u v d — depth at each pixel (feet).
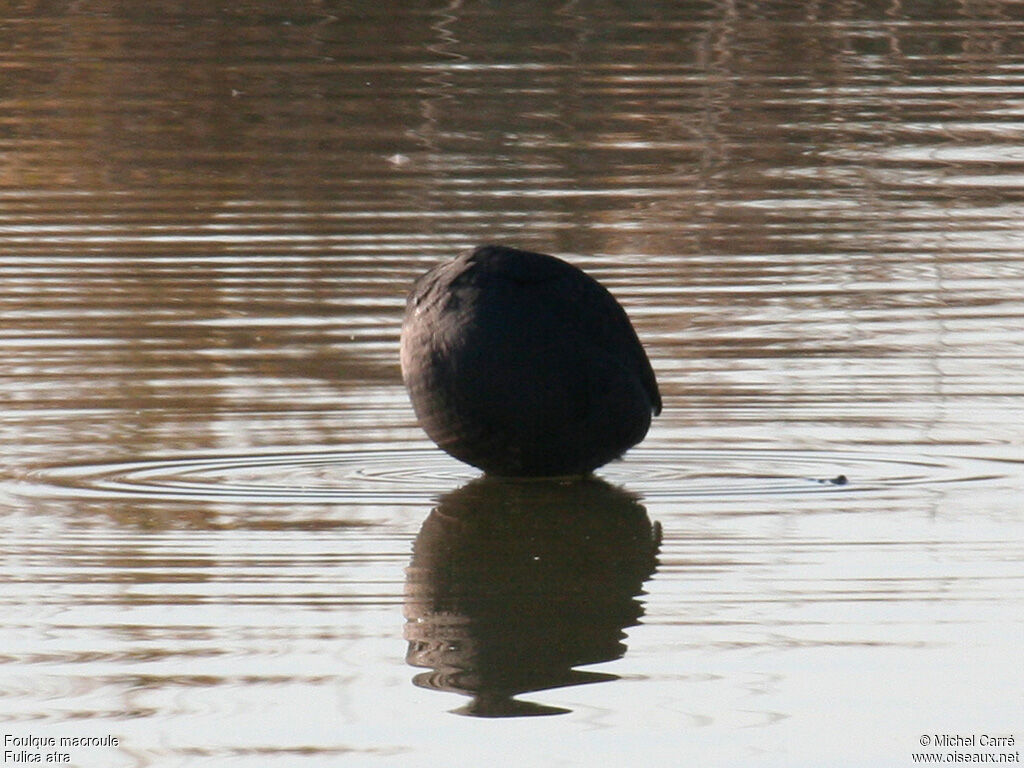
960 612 32.45
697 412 45.68
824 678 29.73
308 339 52.16
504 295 38.91
